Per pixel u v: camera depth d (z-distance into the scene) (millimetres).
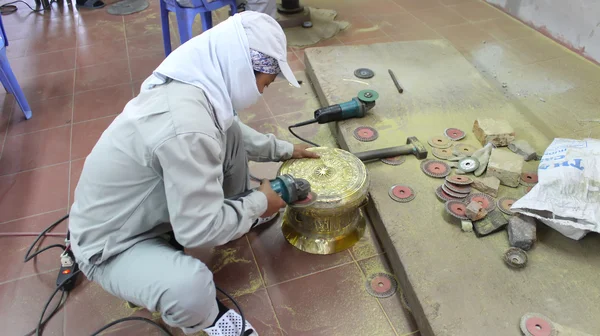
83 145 2326
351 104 2176
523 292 1415
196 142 1078
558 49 3027
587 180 1590
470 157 1897
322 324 1466
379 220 1711
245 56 1146
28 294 1597
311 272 1636
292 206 1502
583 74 2725
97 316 1524
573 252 1533
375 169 1919
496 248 1563
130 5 3986
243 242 1760
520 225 1567
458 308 1380
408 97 2369
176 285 1150
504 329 1320
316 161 1735
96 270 1254
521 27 3342
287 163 1731
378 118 2219
